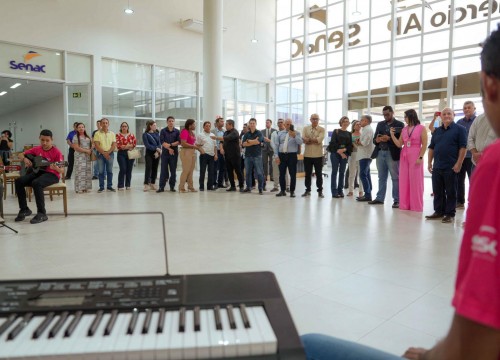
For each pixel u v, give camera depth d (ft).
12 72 31.73
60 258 10.54
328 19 45.98
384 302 7.63
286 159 22.97
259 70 48.88
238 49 46.42
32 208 18.11
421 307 7.39
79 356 1.72
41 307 2.04
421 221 15.64
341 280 8.82
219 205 19.69
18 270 9.56
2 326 1.88
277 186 26.05
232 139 25.34
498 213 1.54
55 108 48.55
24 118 58.03
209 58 36.22
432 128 21.35
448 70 37.35
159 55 39.60
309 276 9.09
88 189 24.66
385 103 42.19
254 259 10.43
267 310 2.07
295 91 49.55
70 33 34.17
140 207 18.85
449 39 37.09
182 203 20.26
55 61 33.86
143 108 39.24
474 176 1.69
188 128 25.41
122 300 2.12
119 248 11.50
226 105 45.85
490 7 34.45
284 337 1.85
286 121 23.31
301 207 19.11
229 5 45.09
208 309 2.09
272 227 14.43
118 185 26.23
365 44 43.32
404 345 6.04
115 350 1.74
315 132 22.77
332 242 12.24
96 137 24.76
